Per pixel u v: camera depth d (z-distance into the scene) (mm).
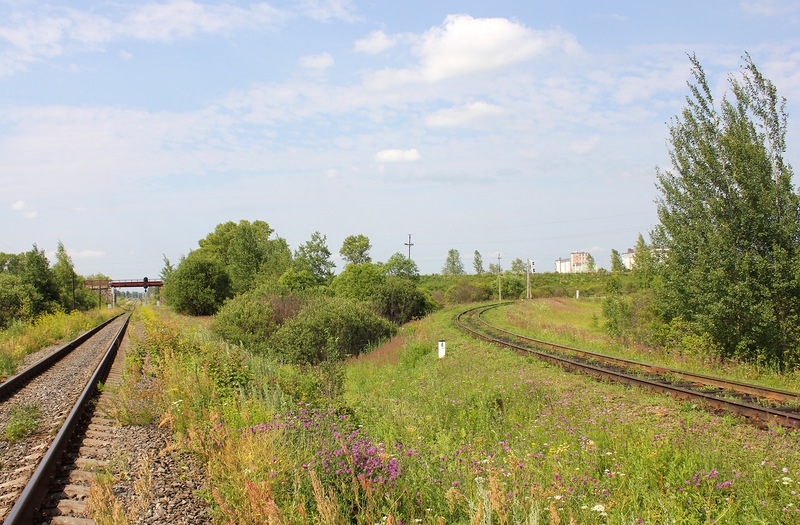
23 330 27844
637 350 20016
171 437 8805
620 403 11094
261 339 24094
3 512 5637
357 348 25484
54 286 48781
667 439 7543
